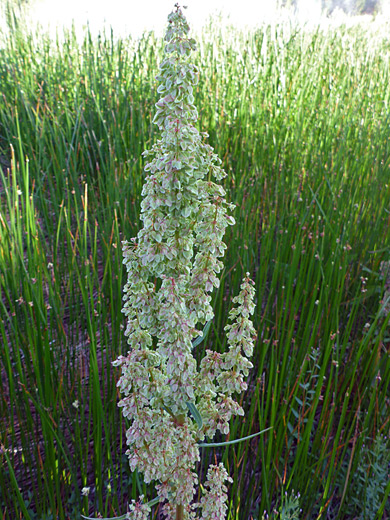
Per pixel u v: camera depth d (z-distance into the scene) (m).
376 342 2.24
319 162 3.33
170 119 0.88
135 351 1.01
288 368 2.24
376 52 5.11
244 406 2.10
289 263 2.91
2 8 5.57
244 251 2.50
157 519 1.75
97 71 4.90
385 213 3.18
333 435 2.14
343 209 2.96
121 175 3.33
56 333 2.40
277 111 4.53
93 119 4.37
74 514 1.73
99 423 1.66
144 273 1.00
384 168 3.29
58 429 1.83
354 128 3.95
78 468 1.94
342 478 1.95
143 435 1.02
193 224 1.00
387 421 1.92
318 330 2.32
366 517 1.79
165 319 0.96
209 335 2.37
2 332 1.83
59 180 3.47
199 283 0.98
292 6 5.09
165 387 1.04
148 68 4.81
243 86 4.50
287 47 4.79
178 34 0.86
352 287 2.81
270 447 1.75
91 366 1.88
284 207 3.09
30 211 2.34
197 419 1.06
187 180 0.92
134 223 3.04
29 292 2.18
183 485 1.09
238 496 1.71
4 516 1.72
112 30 5.20
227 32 5.08
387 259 2.86
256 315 2.45
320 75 4.71
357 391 2.12
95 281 2.54
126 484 1.91
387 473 1.83
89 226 2.99
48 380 1.90
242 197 2.92
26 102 3.95
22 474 1.89
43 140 3.78
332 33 5.42
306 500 1.87
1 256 2.34
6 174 3.93
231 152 3.80
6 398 2.11
